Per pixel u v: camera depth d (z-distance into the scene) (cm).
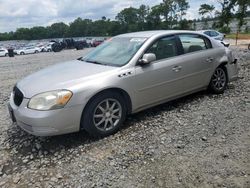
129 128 483
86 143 438
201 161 369
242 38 4369
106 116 452
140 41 520
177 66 539
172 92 543
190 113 537
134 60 485
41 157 407
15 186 344
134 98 483
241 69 985
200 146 409
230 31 5650
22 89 439
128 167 366
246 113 523
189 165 362
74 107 415
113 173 355
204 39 615
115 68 471
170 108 569
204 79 604
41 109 402
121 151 407
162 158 382
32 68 1542
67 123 415
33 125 404
